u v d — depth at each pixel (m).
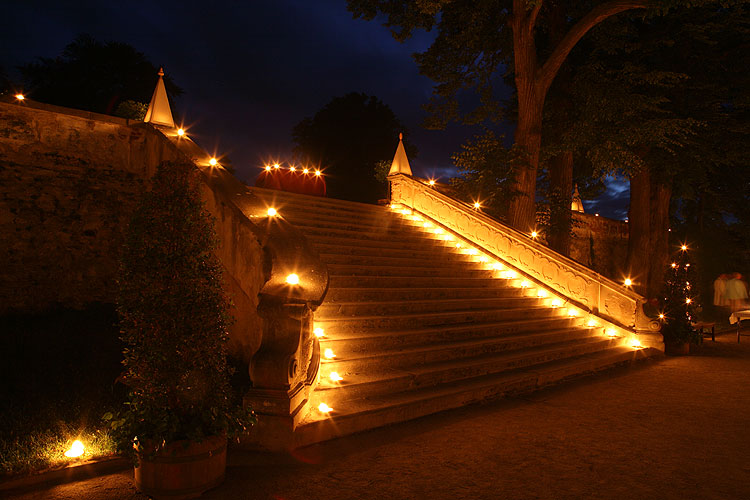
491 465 4.32
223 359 4.03
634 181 18.12
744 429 5.51
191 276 3.71
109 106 24.42
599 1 15.22
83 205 8.77
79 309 8.59
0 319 7.59
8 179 7.98
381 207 13.54
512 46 17.00
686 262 12.01
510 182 13.55
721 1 12.02
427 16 15.31
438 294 9.24
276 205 10.00
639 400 6.79
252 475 3.96
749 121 17.00
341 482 3.89
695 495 3.80
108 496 3.52
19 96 8.09
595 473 4.20
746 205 25.19
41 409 4.83
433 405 5.82
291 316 4.67
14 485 3.54
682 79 16.22
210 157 7.99
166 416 3.53
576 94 15.27
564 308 11.06
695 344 12.11
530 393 7.13
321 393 5.22
